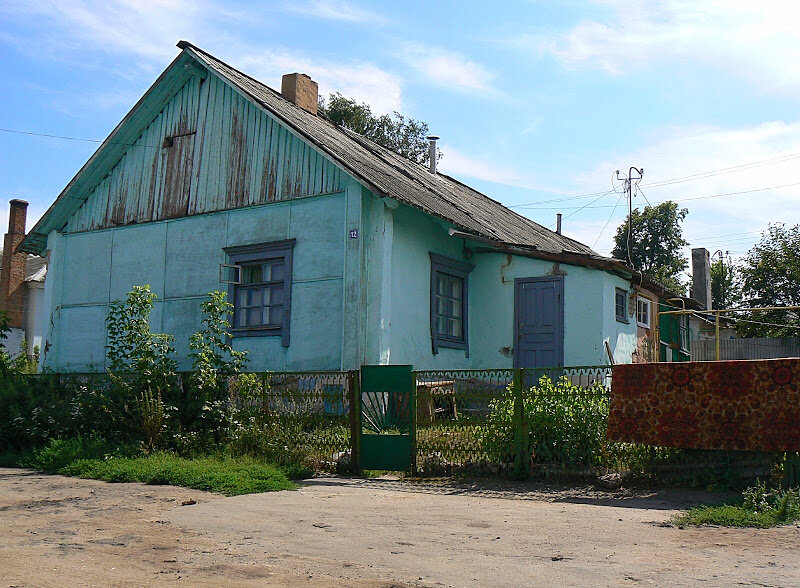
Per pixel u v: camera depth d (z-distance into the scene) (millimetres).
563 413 8625
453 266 16094
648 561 5031
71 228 18438
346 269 13812
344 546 5609
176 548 5527
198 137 16531
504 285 16438
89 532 6090
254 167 15500
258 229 15227
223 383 10953
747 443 7445
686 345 24469
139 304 11711
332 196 14266
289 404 10289
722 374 7680
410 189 15430
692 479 7934
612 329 15812
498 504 7465
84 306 17828
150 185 17172
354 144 18281
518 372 8875
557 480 8547
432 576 4746
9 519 6699
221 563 5086
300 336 14297
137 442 10648
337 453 9812
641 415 8055
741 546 5395
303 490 8461
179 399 10961
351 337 13570
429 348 15062
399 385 9570
